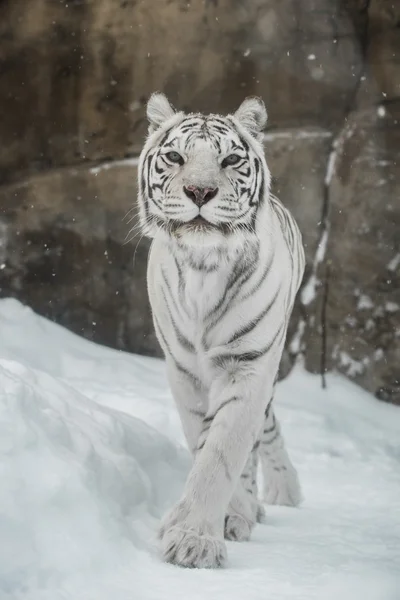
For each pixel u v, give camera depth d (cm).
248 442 478
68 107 1105
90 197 1095
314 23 1070
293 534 541
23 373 565
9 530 394
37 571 383
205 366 506
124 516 477
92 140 1099
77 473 435
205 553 433
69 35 1106
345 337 1045
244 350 495
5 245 1106
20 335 1018
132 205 1081
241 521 520
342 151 1061
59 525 411
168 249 507
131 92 1093
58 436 466
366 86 1062
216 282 493
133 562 426
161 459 591
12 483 409
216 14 1080
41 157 1111
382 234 1041
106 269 1090
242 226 495
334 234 1055
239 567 438
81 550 407
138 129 1088
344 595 389
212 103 1086
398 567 443
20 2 1113
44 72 1112
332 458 848
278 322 507
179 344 515
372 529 562
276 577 418
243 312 494
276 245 522
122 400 853
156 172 508
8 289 1103
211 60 1085
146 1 1088
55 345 1024
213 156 494
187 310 502
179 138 502
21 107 1117
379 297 1038
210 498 456
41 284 1100
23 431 432
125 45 1093
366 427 948
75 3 1103
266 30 1074
